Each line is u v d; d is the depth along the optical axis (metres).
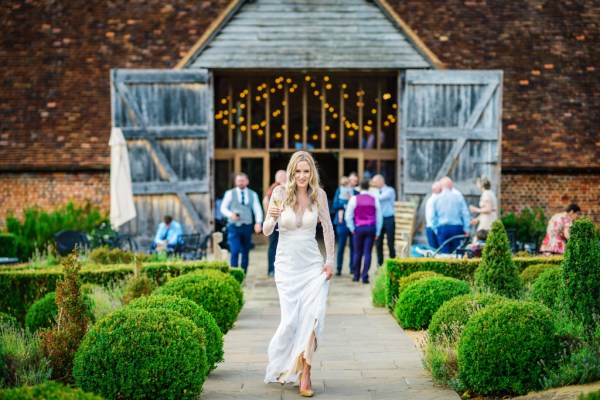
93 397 4.68
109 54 20.02
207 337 7.33
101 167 18.94
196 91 18.05
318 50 18.34
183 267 11.97
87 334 6.41
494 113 18.02
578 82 20.16
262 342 9.17
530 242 17.88
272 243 15.37
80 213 18.39
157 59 19.81
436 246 15.34
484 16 20.72
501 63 20.11
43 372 6.84
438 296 9.73
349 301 12.59
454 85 18.05
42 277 11.53
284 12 18.47
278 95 20.91
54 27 20.42
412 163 18.11
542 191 19.48
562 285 7.84
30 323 9.29
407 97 18.11
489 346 6.73
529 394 6.63
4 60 20.09
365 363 8.05
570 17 20.95
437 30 20.39
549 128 19.66
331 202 22.45
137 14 20.50
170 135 17.98
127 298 9.77
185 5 20.56
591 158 19.39
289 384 7.16
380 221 14.70
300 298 7.05
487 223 15.24
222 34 18.38
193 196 18.06
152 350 6.23
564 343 6.98
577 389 6.41
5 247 16.48
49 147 19.16
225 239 18.81
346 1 18.48
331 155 22.44
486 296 8.10
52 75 19.89
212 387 7.06
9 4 20.80
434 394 6.82
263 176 20.89
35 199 19.22
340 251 15.80
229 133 20.84
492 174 18.02
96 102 19.61
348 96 20.72
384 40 18.36
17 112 19.52
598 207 19.50
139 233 17.98
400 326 10.22
